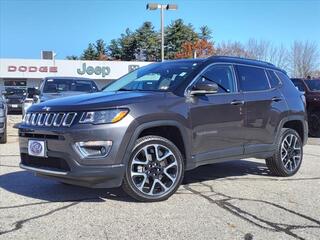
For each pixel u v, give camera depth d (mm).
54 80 14023
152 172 6066
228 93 7004
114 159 5680
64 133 5652
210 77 6863
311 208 6004
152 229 5090
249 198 6453
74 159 5609
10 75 48562
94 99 5953
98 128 5602
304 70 65125
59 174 5715
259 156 7523
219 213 5703
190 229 5105
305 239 4859
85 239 4770
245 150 7215
